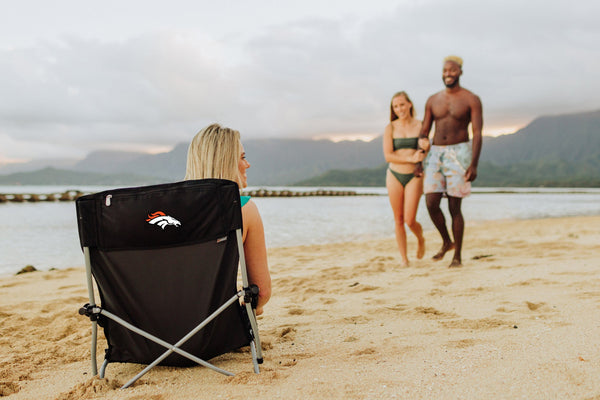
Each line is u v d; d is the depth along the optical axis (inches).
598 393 65.4
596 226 442.3
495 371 76.3
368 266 227.8
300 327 118.4
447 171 219.8
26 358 99.3
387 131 230.8
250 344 84.0
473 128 215.2
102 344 108.8
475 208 1044.5
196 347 80.3
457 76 215.2
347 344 100.4
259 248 89.6
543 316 113.6
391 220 698.8
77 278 232.7
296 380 76.6
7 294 187.5
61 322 132.3
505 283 164.2
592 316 108.7
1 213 953.5
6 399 76.4
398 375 77.2
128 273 78.2
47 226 626.5
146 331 80.1
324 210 1023.6
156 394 72.9
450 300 143.3
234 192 77.3
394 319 123.0
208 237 77.6
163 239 76.5
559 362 77.9
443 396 67.6
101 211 76.7
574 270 179.5
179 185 76.0
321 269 234.8
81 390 76.2
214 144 88.3
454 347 92.3
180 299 78.7
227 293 79.4
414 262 244.7
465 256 259.1
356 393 69.7
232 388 73.9
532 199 1839.3
